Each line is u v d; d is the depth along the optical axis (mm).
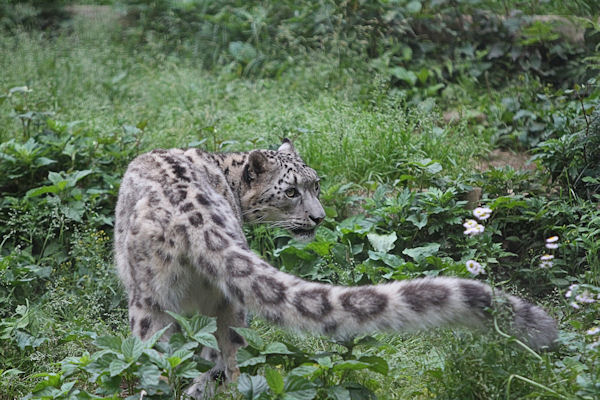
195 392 8891
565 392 7062
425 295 7062
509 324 7309
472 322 7262
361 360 7672
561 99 15859
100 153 13781
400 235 11695
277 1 21422
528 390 7355
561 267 11047
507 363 7574
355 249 11273
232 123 15617
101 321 10375
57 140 13852
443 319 7145
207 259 7594
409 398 8109
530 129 15922
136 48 21703
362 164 14000
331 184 13273
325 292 7176
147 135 14984
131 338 7402
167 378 7750
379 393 8086
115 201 12984
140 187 8430
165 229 7836
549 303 10133
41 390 7785
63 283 11242
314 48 20000
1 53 20453
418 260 10633
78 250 11664
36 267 11344
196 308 8469
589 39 18969
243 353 7492
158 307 7980
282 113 15555
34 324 10266
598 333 7957
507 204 11523
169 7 22656
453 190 11914
